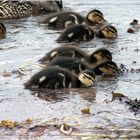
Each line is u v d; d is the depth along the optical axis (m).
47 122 13.02
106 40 21.16
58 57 17.19
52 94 15.00
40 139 12.20
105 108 13.88
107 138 12.13
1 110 13.91
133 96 14.76
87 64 17.14
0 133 12.53
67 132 12.41
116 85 15.73
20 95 14.95
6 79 16.28
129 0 27.48
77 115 13.45
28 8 25.80
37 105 14.20
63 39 21.05
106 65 16.61
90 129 12.60
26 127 12.79
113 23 23.83
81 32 21.23
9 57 18.77
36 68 17.33
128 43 20.59
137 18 24.59
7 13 25.16
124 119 13.16
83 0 27.81
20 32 22.38
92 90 15.31
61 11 25.23
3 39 21.22
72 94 14.98
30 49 19.77
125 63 17.81
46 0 26.09
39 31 22.61
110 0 27.62
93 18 23.86
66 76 15.59
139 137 12.15
